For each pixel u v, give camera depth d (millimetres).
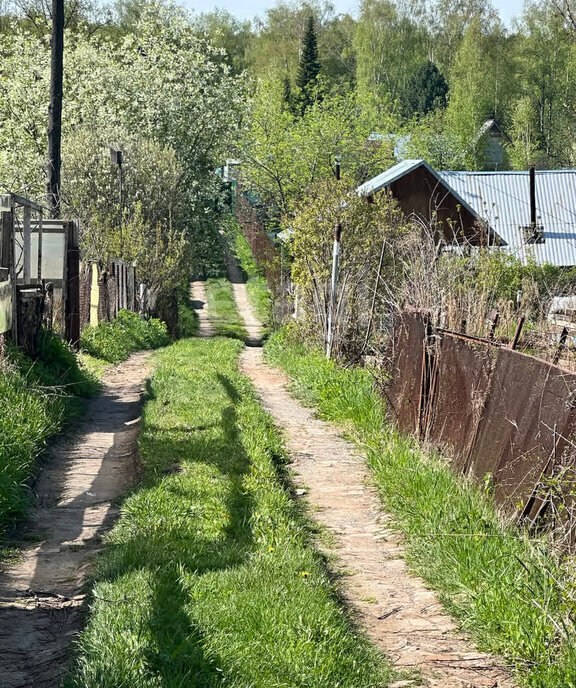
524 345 9047
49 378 12555
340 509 8234
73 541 7066
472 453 8148
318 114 51094
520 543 6285
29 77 36000
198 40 40250
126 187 33156
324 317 18328
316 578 5953
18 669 4684
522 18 70938
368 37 82000
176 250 30625
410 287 11922
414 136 63219
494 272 12906
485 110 73562
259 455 9367
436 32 85188
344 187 19203
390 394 11523
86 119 35750
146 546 6359
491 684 4758
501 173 44875
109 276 24594
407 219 21312
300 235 19125
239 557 6223
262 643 4762
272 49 89750
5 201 12617
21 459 8609
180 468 8836
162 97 37312
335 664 4664
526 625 5145
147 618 4938
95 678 4254
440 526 7020
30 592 5859
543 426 6684
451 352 9195
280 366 19078
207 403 12242
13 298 12578
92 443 10664
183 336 34562
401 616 5711
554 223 42969
